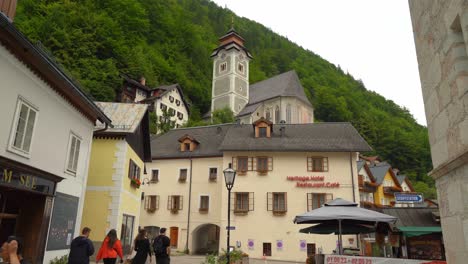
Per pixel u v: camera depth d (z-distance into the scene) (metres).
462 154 3.94
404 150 78.75
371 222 13.47
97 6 71.00
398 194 14.68
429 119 5.19
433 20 4.90
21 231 10.36
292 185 29.47
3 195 9.79
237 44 80.25
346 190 28.88
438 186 4.98
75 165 13.05
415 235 15.62
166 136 38.88
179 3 128.38
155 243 11.26
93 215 17.20
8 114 8.97
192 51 96.19
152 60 77.94
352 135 31.62
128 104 20.77
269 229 28.72
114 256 9.68
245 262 16.19
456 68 4.24
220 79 80.00
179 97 70.25
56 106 11.45
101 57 61.84
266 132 32.53
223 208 29.89
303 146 30.25
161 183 34.38
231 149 30.62
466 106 4.04
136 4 80.62
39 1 57.69
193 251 31.98
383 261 9.45
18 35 8.46
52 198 11.07
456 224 4.38
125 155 18.09
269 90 77.56
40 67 9.99
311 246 27.81
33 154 10.12
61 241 11.98
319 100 96.88
